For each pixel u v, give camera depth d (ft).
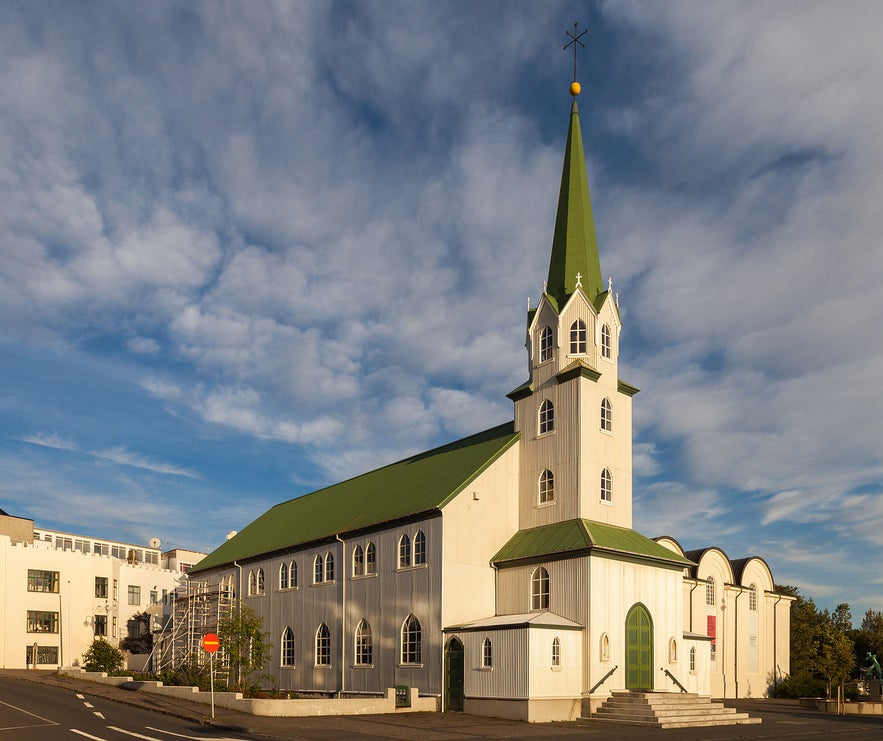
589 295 152.15
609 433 146.72
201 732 93.86
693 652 147.13
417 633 138.00
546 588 133.39
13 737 86.48
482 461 146.72
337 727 100.53
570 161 163.12
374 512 157.99
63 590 246.68
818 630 256.11
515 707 117.80
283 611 177.47
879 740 97.60
